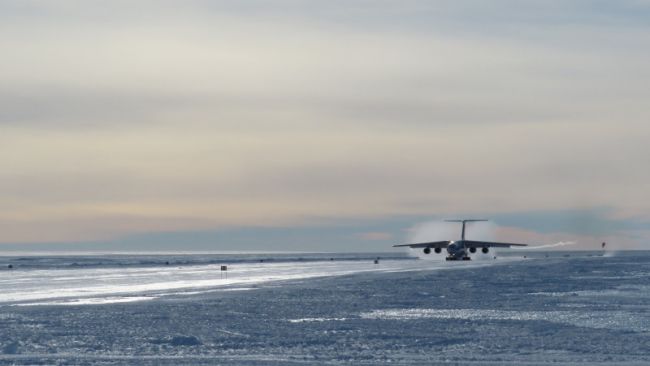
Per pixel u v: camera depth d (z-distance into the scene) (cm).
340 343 10238
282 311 14788
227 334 11162
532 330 11494
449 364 8619
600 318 13150
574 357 9050
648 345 9931
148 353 9431
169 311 14825
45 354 9344
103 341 10438
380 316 13738
